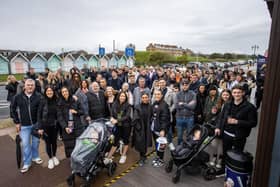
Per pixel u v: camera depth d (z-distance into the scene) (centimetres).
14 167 358
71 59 3134
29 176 329
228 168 266
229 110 312
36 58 2838
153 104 372
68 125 347
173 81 662
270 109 175
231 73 791
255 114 289
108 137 315
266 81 176
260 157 188
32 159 370
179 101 406
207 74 927
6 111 824
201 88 471
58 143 466
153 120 368
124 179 321
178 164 316
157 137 371
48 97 338
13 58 2633
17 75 2555
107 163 325
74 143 352
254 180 196
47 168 354
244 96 300
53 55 2977
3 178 323
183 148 321
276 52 166
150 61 4409
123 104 366
